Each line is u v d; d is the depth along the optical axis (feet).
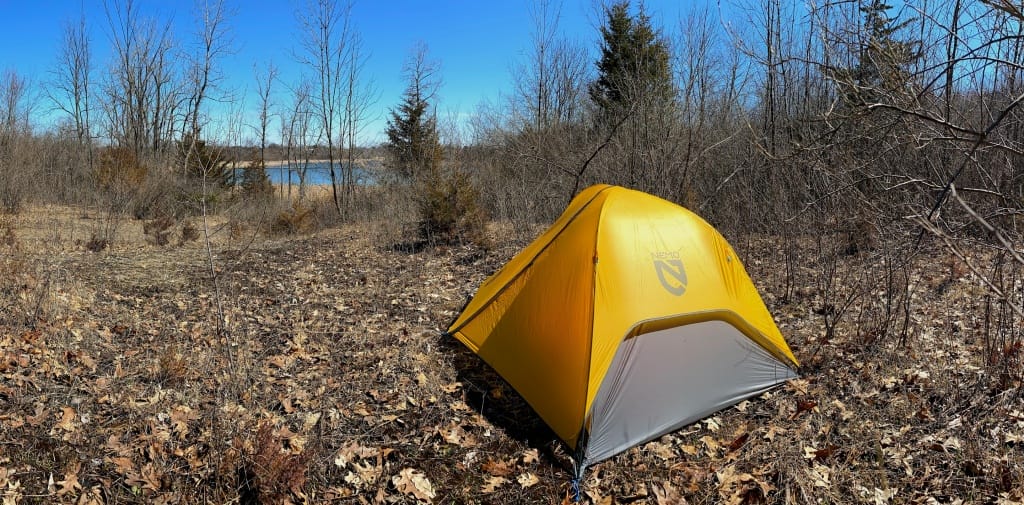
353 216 50.34
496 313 16.12
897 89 10.46
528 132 46.26
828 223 20.17
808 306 20.54
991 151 15.87
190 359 15.87
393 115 70.03
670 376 13.19
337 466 11.64
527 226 34.47
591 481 11.43
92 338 16.94
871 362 15.56
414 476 11.42
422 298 23.03
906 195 15.11
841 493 10.66
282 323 19.97
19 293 19.51
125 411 13.02
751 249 27.35
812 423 13.03
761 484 10.87
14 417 12.26
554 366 13.26
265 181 64.95
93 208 46.91
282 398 14.23
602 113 47.85
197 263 28.58
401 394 14.66
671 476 11.44
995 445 11.53
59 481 10.55
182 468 11.16
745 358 14.42
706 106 35.45
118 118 81.05
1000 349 15.24
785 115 27.14
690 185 31.73
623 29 59.00
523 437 12.87
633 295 13.33
